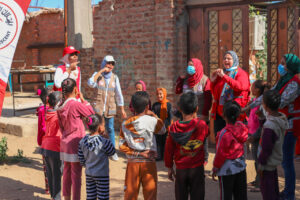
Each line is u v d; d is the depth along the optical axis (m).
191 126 4.03
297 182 5.91
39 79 19.69
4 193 5.59
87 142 4.46
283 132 4.15
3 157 7.21
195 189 4.09
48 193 5.66
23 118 10.47
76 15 11.50
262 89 5.27
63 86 4.85
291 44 6.97
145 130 4.21
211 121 8.07
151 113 4.43
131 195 4.26
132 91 9.34
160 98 7.34
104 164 4.48
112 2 9.44
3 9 3.82
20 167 6.98
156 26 8.57
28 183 6.15
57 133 5.19
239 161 4.11
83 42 11.70
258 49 10.21
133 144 4.23
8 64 3.89
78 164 4.83
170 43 8.42
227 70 5.73
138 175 4.26
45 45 19.72
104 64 7.43
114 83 7.48
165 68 8.55
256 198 5.21
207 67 8.30
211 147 8.14
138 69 9.16
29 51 20.77
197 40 8.38
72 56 6.12
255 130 5.43
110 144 4.50
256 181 5.49
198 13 8.30
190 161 4.05
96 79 7.22
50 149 5.14
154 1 8.65
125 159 7.45
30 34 20.61
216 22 8.10
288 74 4.89
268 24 7.45
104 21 9.68
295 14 6.70
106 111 7.40
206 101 6.33
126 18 9.23
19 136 9.38
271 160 4.15
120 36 9.41
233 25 7.83
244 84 5.59
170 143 4.19
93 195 4.57
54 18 19.55
